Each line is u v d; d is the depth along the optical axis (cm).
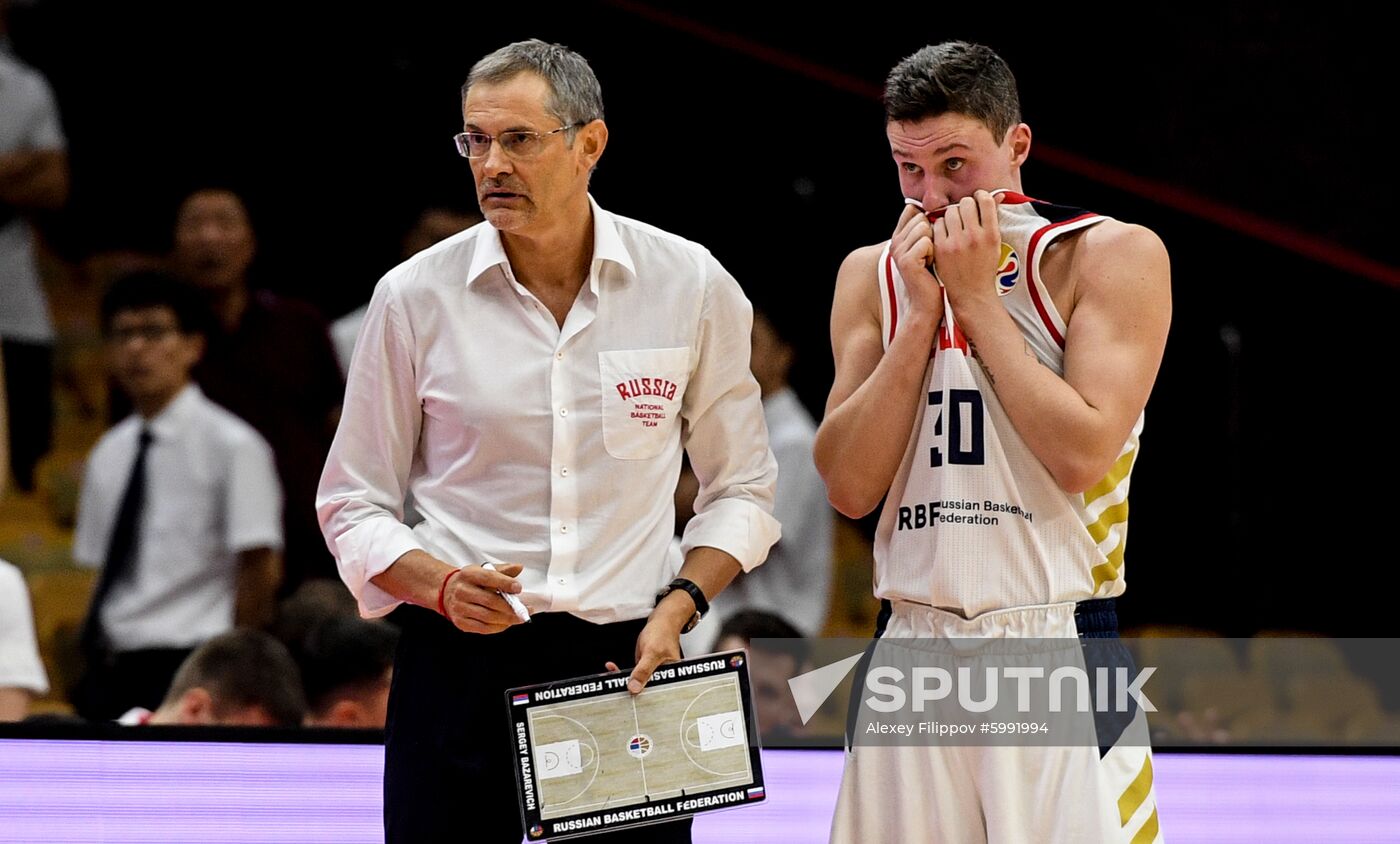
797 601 1442
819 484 1457
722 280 666
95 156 1819
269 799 707
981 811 630
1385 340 1619
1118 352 617
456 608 602
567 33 1797
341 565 643
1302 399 1639
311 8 1822
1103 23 1638
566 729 607
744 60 1769
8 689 855
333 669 916
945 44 649
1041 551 623
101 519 1317
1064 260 635
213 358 1389
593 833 603
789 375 1766
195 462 1295
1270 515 1647
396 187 1816
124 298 1306
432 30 1812
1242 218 1612
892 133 646
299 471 1387
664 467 657
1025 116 1648
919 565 633
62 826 691
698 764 612
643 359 648
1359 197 1605
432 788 630
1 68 1628
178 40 1830
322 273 1802
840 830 639
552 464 638
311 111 1827
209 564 1288
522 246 646
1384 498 1634
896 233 645
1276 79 1609
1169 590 1647
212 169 1827
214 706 899
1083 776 612
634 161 1788
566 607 631
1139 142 1633
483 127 619
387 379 652
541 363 641
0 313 1595
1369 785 740
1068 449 604
